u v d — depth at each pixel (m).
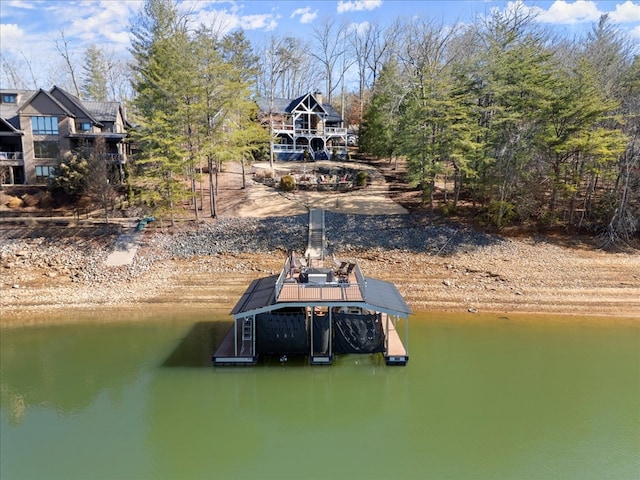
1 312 24.30
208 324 23.14
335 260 24.17
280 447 13.92
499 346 20.83
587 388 17.22
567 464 12.93
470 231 33.16
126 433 14.49
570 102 30.83
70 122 44.25
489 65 32.91
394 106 41.12
